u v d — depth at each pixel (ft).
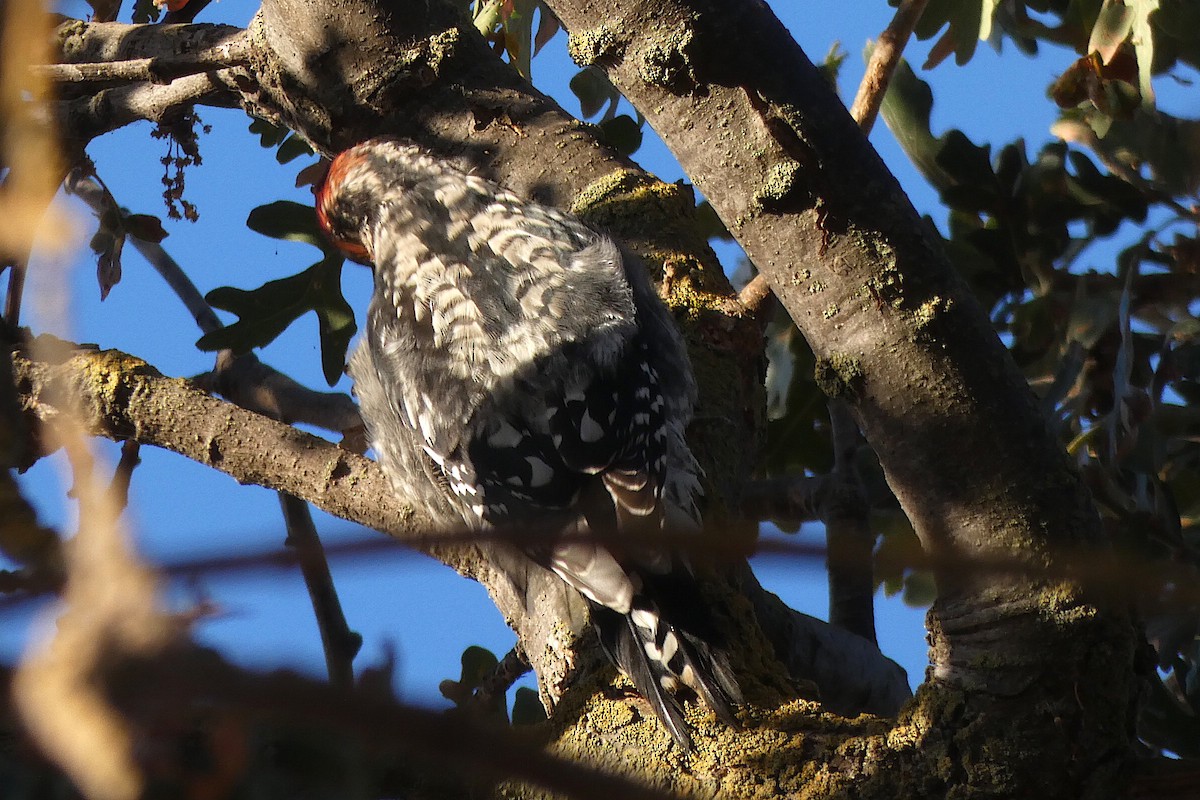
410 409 23.18
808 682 18.93
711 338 24.27
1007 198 31.50
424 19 27.12
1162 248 29.55
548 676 19.98
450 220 24.61
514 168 26.76
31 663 3.25
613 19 17.56
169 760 5.59
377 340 24.62
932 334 16.88
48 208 3.68
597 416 21.34
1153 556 26.25
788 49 17.16
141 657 3.28
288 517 28.94
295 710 3.43
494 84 27.32
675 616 18.37
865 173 17.08
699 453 22.79
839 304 17.24
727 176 17.44
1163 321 29.32
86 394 22.67
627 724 17.63
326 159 32.14
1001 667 16.42
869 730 17.03
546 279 23.29
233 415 23.20
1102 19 27.45
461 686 28.43
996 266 31.37
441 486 22.91
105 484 3.86
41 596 3.32
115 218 29.50
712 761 16.89
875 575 4.76
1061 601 16.10
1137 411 27.02
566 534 4.83
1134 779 16.43
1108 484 27.02
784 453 33.50
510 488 21.45
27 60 3.66
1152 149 30.35
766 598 24.13
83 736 3.20
